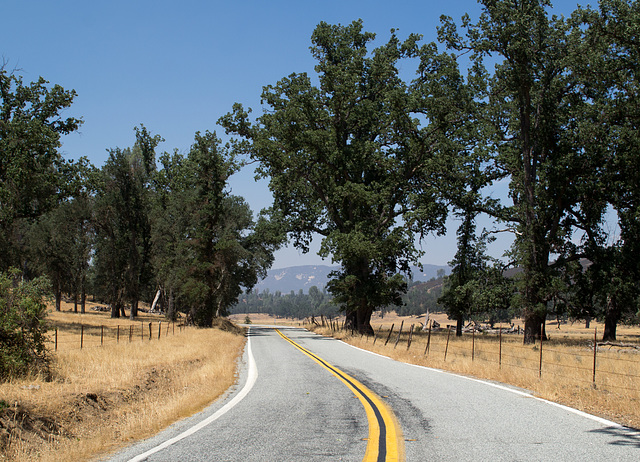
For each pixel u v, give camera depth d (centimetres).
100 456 637
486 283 3822
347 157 3806
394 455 591
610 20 2894
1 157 3291
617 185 3391
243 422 812
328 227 4541
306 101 3822
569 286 3578
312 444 655
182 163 4778
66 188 3647
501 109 3609
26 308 1245
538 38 3234
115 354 1739
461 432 716
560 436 690
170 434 734
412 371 1552
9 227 3594
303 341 3278
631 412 864
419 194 3869
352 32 3981
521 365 1644
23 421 767
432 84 3591
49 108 3591
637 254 3412
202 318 4641
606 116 3178
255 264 6462
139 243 6594
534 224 3397
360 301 3819
